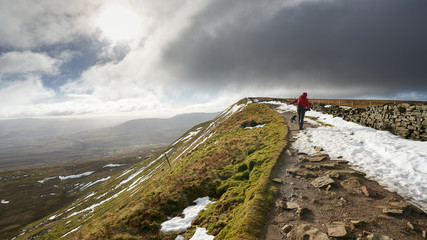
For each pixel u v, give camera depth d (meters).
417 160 9.06
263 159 12.59
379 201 6.91
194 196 11.52
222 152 17.34
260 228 6.50
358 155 10.96
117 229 9.02
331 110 25.27
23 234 68.88
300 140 15.18
